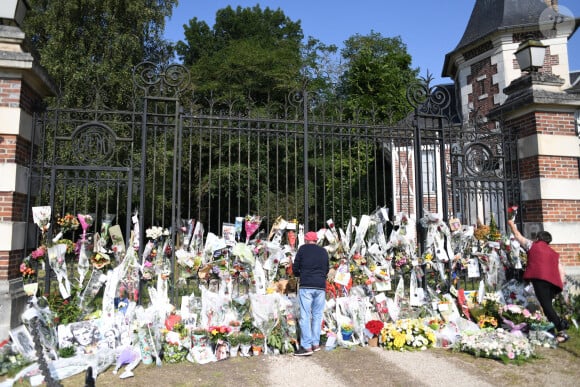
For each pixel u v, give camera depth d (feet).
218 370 14.43
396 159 46.24
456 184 22.81
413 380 13.50
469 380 13.48
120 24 53.72
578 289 21.12
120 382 13.30
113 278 17.03
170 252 19.72
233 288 19.20
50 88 19.47
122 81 49.39
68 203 44.27
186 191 56.39
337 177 54.13
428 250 21.13
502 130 23.65
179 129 20.20
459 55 53.57
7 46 17.69
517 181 23.27
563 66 46.32
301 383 13.23
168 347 15.23
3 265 16.49
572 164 22.58
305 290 16.25
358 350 16.74
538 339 17.10
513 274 22.26
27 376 13.04
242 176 50.60
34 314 14.23
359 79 72.02
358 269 19.65
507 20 48.21
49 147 35.22
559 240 21.67
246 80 61.21
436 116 22.70
